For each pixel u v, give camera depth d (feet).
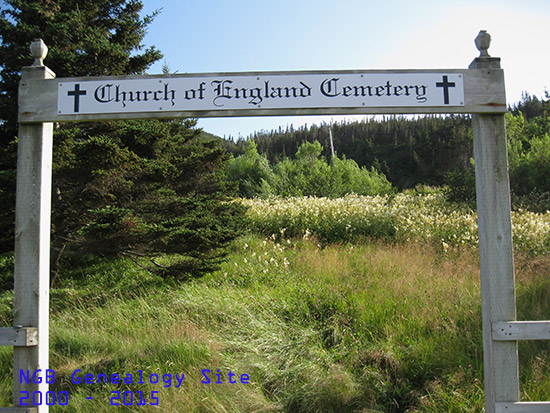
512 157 61.00
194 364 14.01
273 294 20.07
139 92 9.39
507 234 8.82
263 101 9.40
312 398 12.64
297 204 41.27
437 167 169.89
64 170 18.34
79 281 24.14
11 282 22.89
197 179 27.20
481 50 9.44
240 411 11.94
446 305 17.87
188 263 22.85
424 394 12.89
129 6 25.61
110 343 15.81
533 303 17.98
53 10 21.59
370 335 16.19
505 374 8.53
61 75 19.63
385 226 35.50
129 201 22.18
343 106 9.37
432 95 9.34
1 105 20.30
